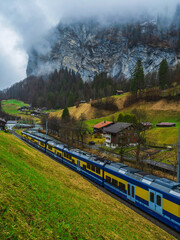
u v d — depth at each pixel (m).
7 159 17.16
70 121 76.31
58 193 14.82
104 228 12.04
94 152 50.44
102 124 75.75
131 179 18.95
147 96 109.25
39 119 153.25
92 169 25.61
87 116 114.44
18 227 8.22
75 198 15.74
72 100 158.62
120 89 169.00
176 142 48.62
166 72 108.19
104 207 16.55
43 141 45.81
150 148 47.94
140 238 12.56
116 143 55.62
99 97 141.88
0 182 11.45
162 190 15.72
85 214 12.99
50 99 196.75
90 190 20.98
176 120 76.12
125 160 40.59
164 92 107.25
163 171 33.41
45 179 17.17
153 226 15.25
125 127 55.91
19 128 109.50
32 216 9.64
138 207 17.94
